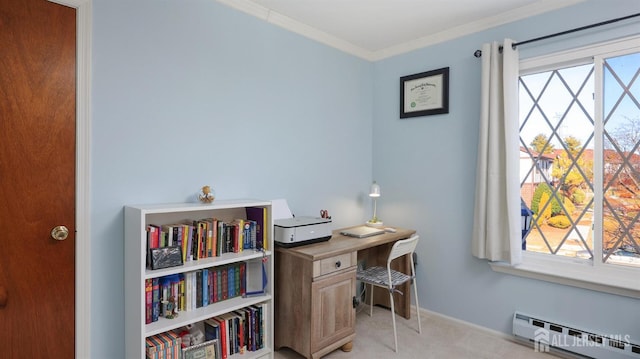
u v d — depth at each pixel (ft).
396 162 10.21
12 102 4.84
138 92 5.99
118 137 5.78
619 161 6.85
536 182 7.98
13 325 4.91
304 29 8.61
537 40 7.38
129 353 5.72
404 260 9.23
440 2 7.48
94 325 5.59
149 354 5.48
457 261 8.91
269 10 7.76
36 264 5.07
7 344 4.87
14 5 4.84
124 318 5.88
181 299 6.02
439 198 9.27
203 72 6.84
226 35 7.19
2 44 4.75
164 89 6.31
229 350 6.42
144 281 5.29
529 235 8.09
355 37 9.38
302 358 7.11
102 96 5.60
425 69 9.53
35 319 5.08
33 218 5.04
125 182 5.87
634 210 6.70
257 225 6.98
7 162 4.82
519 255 7.62
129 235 5.67
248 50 7.58
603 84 6.97
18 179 4.91
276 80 8.15
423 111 9.48
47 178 5.14
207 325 6.42
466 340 7.98
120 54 5.78
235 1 7.23
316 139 9.13
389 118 10.37
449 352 7.43
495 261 8.13
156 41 6.19
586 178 7.29
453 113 8.98
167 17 6.33
